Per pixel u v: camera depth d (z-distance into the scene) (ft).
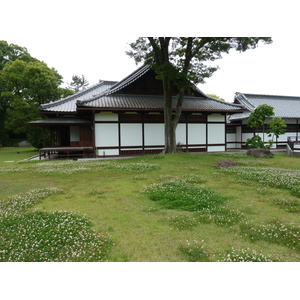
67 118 70.08
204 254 12.55
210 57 54.44
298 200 21.66
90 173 37.68
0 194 25.72
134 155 63.72
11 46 124.77
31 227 16.03
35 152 100.53
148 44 55.26
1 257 12.37
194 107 65.92
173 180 30.78
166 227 16.17
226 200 22.30
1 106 132.77
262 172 34.91
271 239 14.08
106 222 17.24
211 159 51.19
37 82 97.19
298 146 68.13
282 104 100.37
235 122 93.61
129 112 63.52
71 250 13.00
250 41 48.98
